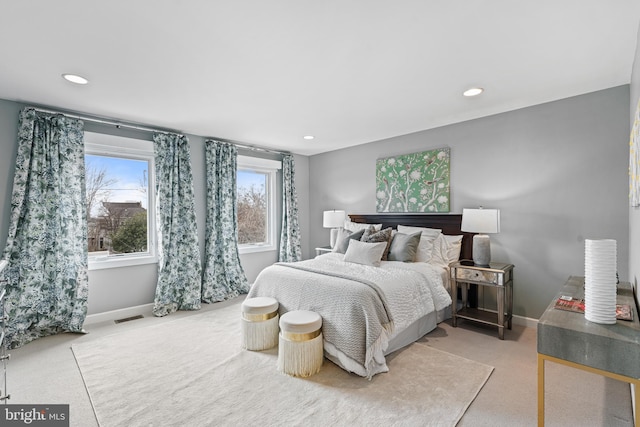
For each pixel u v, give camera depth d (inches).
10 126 110.7
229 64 85.0
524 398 75.2
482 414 69.3
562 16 64.4
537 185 120.3
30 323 110.7
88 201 133.0
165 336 115.0
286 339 87.1
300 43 74.6
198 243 158.6
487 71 90.5
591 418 67.8
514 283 126.7
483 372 87.2
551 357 55.8
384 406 72.0
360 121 139.7
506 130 128.0
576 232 111.9
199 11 61.9
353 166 190.2
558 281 116.1
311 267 121.1
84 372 88.5
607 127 104.7
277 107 120.5
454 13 63.3
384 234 141.3
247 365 92.4
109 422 67.2
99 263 131.3
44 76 91.6
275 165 198.8
